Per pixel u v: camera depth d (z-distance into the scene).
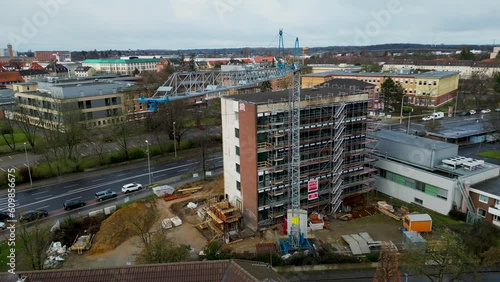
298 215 51.22
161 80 162.25
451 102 154.38
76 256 50.50
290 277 46.12
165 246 45.75
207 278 28.81
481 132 100.81
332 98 59.38
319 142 59.25
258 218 56.12
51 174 79.50
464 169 61.62
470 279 44.56
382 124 117.19
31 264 45.34
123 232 55.50
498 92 152.25
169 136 98.81
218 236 54.38
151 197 68.25
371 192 69.31
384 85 138.50
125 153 89.88
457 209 58.91
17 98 123.56
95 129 109.06
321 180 60.59
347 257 47.94
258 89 152.88
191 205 64.31
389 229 56.78
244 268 29.58
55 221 59.16
